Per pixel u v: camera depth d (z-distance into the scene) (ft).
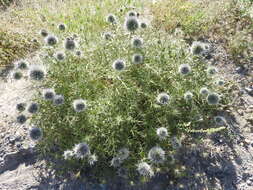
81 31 3.18
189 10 3.85
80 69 2.49
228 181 2.17
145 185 2.15
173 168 2.20
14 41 3.50
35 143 2.41
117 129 2.17
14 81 3.13
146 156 2.17
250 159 2.30
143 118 2.34
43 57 2.62
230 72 3.07
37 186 2.19
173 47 2.78
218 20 3.76
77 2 4.09
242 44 3.29
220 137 2.45
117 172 2.17
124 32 2.82
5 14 4.18
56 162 2.31
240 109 2.68
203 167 2.26
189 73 2.53
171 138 2.21
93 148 2.22
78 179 2.19
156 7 3.96
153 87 2.59
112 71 2.48
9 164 2.35
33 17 3.90
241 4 3.91
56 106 2.33
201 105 2.54
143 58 2.54
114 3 3.91
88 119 2.20
